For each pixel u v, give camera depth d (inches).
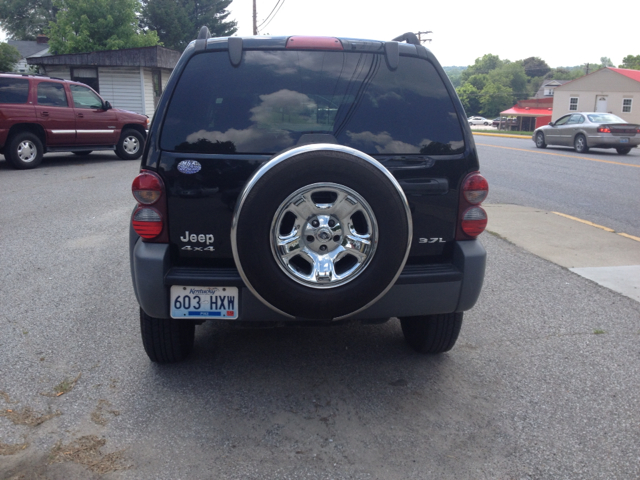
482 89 4916.3
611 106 1893.5
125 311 181.5
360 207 109.5
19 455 107.7
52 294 195.6
